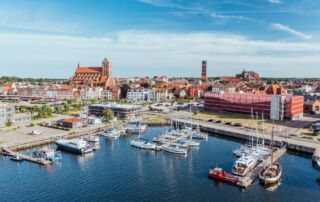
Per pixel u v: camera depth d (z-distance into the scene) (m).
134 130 187.88
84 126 190.88
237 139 169.88
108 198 89.06
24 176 106.56
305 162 125.50
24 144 144.62
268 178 98.56
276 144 154.12
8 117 197.62
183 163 123.19
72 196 90.19
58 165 119.69
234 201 87.81
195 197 90.38
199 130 188.50
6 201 86.44
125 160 127.25
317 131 172.12
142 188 96.62
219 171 105.44
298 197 90.50
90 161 125.56
